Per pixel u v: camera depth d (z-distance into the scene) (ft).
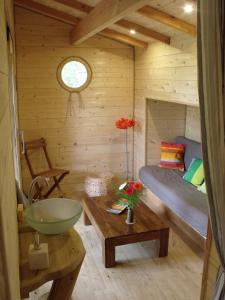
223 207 5.59
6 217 2.49
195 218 10.15
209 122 5.33
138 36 13.41
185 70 11.08
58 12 12.91
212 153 5.42
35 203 5.84
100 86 15.51
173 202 11.57
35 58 14.32
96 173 16.44
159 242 10.07
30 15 13.85
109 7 8.32
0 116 2.77
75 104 15.33
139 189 10.11
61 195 15.10
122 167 16.83
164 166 14.78
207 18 5.03
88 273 9.43
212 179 5.52
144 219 10.50
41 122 15.03
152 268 9.68
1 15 4.00
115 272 9.48
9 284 2.04
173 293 8.56
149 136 15.17
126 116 16.28
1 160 2.48
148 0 6.23
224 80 5.28
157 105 14.92
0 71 2.98
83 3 10.81
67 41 14.55
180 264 9.89
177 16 9.55
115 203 11.64
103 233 9.56
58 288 4.98
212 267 6.85
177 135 15.61
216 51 5.13
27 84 14.44
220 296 6.08
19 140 13.25
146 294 8.53
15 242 3.93
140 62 15.01
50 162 15.24
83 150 15.97
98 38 14.94
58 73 14.71
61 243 5.13
